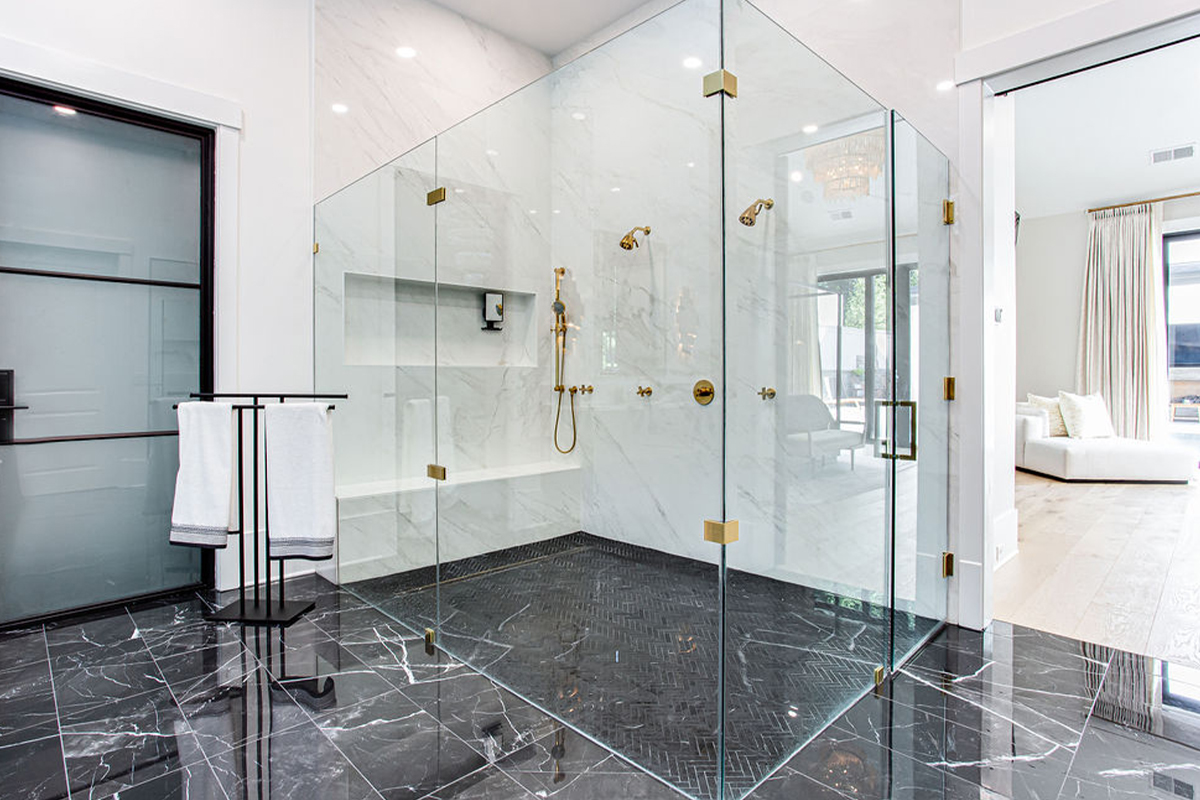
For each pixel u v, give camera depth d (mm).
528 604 2193
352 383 3092
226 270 2998
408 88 3549
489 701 1951
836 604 2031
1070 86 4168
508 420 2861
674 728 1731
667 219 2219
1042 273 7297
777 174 2025
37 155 2588
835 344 2129
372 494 2951
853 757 1652
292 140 3191
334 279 3180
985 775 1570
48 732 1778
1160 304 6590
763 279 1984
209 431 2578
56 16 2533
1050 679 2096
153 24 2773
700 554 1840
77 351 2697
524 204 2951
